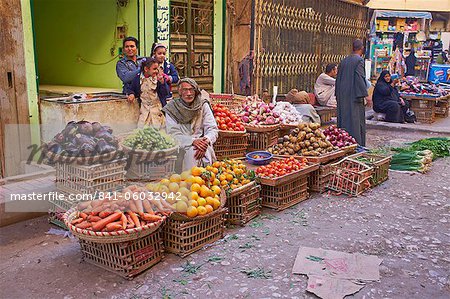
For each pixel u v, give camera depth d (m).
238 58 8.96
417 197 5.74
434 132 10.25
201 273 3.70
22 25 5.16
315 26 10.62
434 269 3.84
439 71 16.91
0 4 4.94
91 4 7.53
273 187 5.11
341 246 4.25
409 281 3.64
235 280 3.60
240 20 8.86
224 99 7.38
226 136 5.68
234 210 4.68
